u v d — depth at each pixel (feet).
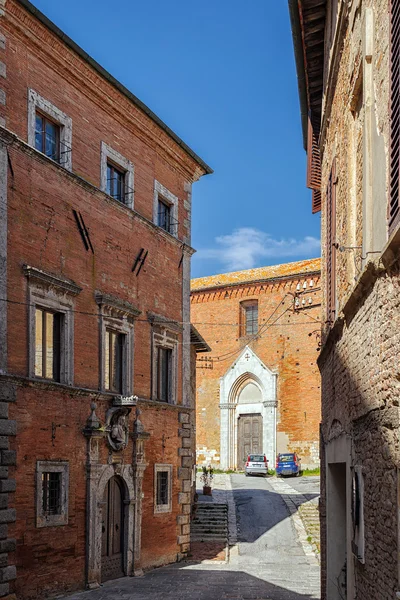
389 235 23.35
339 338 39.42
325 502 50.14
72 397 69.31
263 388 179.11
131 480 79.36
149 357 85.35
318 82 59.16
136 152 84.79
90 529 70.08
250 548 95.81
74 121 72.69
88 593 67.15
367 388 28.37
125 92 78.54
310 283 176.35
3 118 62.08
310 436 171.53
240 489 144.05
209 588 70.28
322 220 59.72
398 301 22.34
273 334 180.86
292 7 49.83
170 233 93.09
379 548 25.82
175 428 90.53
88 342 72.95
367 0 28.71
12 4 61.93
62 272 69.26
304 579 76.13
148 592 68.03
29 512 61.98
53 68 69.31
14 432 60.44
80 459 70.03
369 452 28.14
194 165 98.07
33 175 65.62
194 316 194.59
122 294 79.87
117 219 79.61
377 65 26.81
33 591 61.67
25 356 62.95
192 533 103.55
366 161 28.35
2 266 60.64
